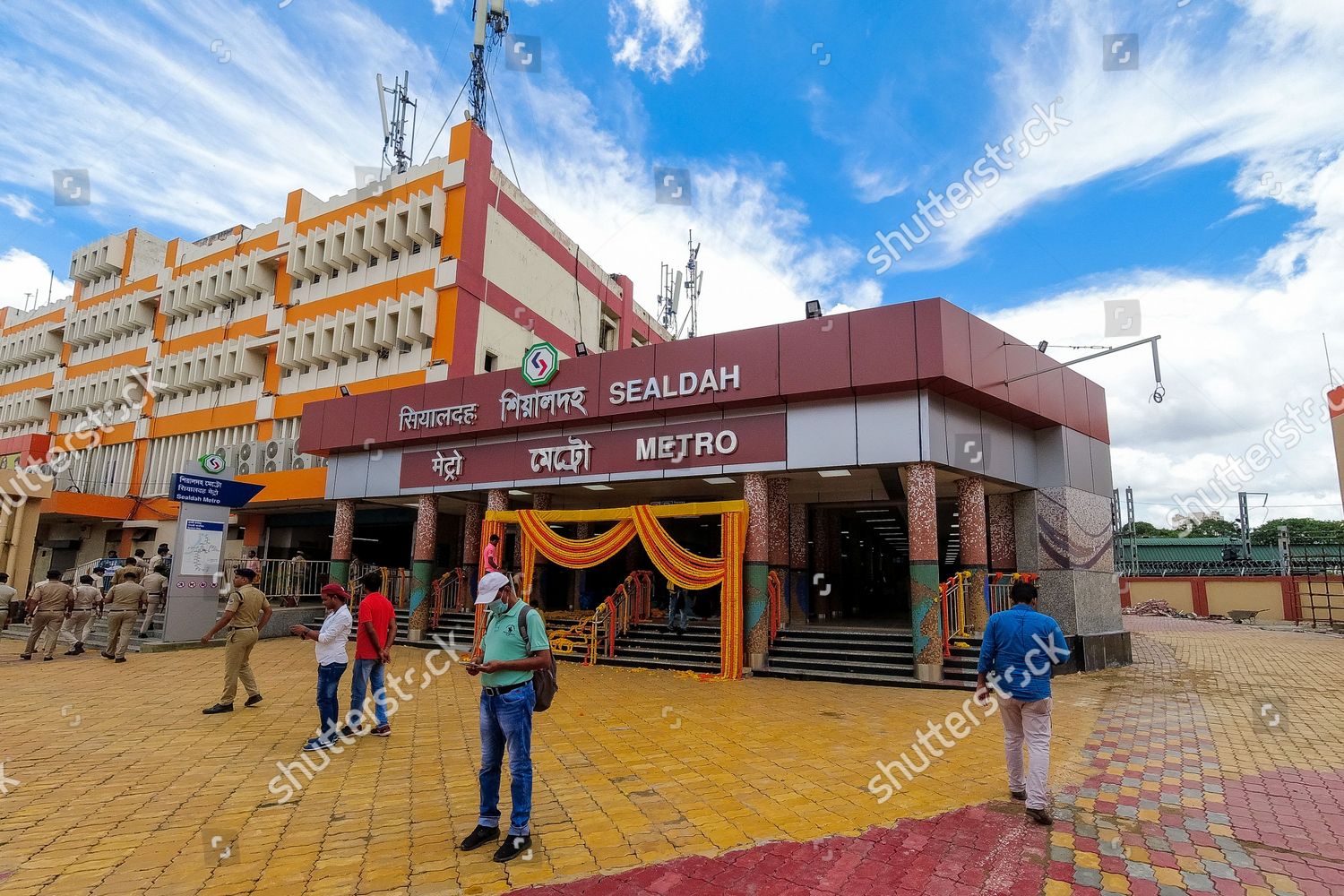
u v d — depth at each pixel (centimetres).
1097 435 1558
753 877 395
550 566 2003
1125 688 1104
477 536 1802
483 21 2450
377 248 2400
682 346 1362
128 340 3203
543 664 438
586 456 1468
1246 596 2938
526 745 435
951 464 1186
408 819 483
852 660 1191
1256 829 474
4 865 401
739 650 1175
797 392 1228
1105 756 668
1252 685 1136
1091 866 412
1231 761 652
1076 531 1391
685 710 885
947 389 1177
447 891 376
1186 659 1496
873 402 1200
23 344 3650
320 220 2606
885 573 2739
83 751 655
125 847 430
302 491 2075
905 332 1152
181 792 536
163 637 1405
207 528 1479
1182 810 510
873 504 1666
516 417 1548
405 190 2417
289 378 2559
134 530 2800
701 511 1255
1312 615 2469
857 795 540
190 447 2798
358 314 2361
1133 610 3166
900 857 424
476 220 2319
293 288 2642
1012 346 1303
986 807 512
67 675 1108
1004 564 1459
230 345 2709
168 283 3039
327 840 445
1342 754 681
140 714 820
